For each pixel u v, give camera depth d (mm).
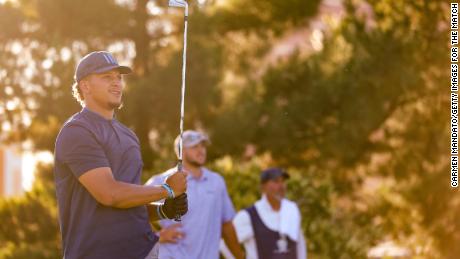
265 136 33188
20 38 33125
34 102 32188
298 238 18516
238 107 33469
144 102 31750
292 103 32500
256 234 17922
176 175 10242
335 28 33656
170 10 34688
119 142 10094
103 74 10062
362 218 31484
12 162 59719
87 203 9914
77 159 9758
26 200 30188
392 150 32688
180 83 31875
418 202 31828
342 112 31656
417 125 32062
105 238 9867
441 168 31797
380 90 31234
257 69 36562
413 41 31062
